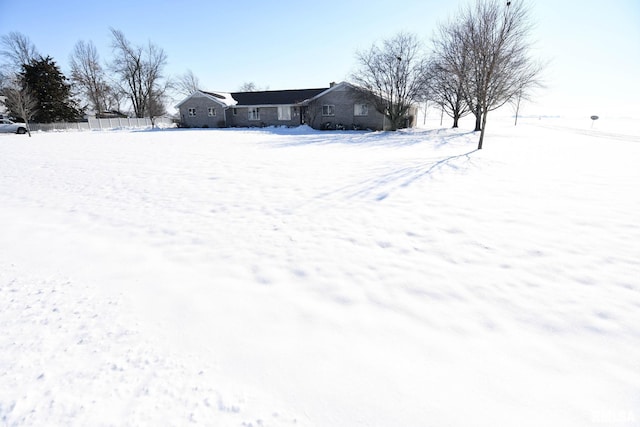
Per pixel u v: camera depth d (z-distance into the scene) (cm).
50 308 288
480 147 1283
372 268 349
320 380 203
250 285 324
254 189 690
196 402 188
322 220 493
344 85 2827
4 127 3011
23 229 490
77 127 3666
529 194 586
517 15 1184
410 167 872
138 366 217
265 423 174
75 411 182
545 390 192
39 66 3631
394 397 189
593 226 432
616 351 223
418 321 262
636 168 825
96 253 406
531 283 309
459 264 350
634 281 305
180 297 304
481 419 174
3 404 186
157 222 512
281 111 3256
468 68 1388
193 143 1747
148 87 4784
